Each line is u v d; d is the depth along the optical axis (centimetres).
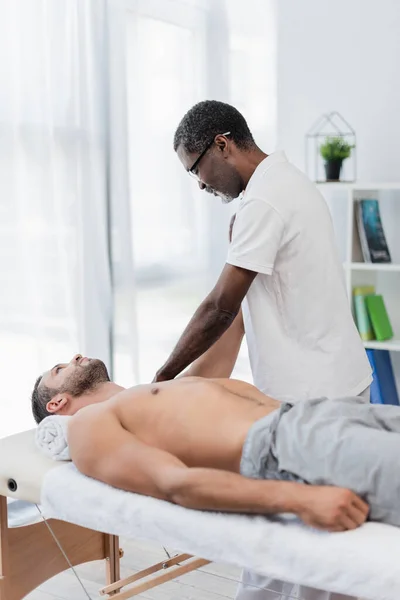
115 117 336
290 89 362
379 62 338
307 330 189
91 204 323
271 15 362
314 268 186
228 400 168
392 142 340
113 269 343
